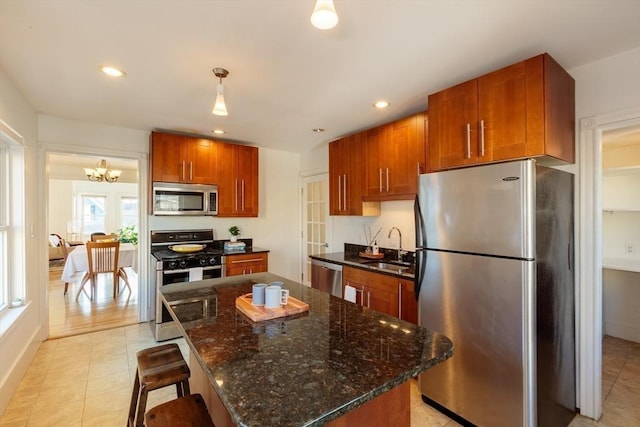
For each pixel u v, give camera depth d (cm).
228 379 96
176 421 118
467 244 196
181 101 275
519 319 173
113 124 347
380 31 168
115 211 911
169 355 164
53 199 823
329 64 206
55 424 200
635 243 330
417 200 228
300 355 112
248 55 194
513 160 189
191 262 349
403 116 312
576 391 213
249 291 199
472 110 208
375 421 116
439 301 212
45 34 172
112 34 172
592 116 205
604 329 344
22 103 261
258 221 472
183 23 162
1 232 248
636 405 221
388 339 127
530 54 192
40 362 278
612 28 166
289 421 77
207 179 390
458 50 188
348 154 357
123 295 505
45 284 322
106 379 253
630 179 332
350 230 408
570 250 209
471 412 196
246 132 380
